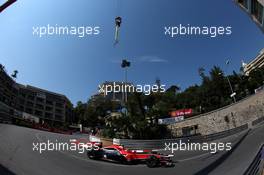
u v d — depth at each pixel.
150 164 19.89
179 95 86.88
